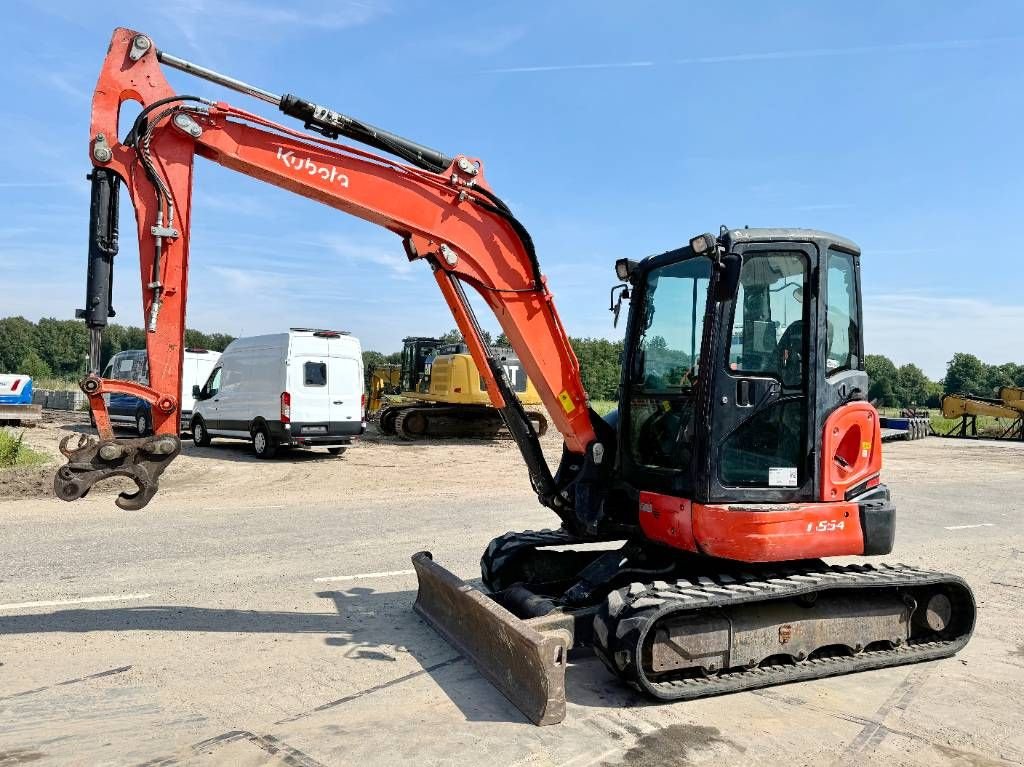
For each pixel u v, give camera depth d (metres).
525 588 5.71
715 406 4.84
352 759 3.72
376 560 7.69
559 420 5.67
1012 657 5.44
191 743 3.85
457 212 5.22
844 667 5.02
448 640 5.35
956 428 33.00
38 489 11.44
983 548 9.09
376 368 28.83
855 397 5.29
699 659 4.62
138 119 4.52
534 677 4.22
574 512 5.76
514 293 5.39
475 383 21.16
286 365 16.23
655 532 5.18
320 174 4.86
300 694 4.49
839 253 5.33
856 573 5.26
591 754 3.84
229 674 4.76
